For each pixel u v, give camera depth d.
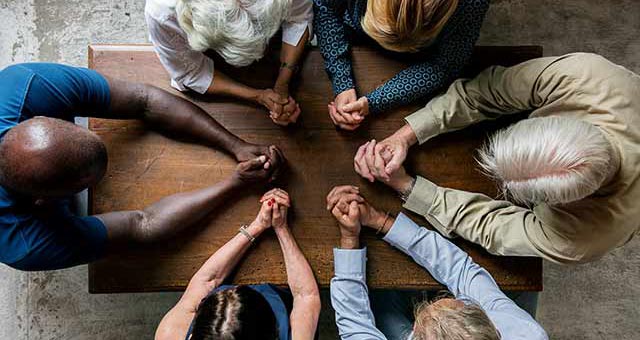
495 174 1.23
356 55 1.52
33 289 1.94
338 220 1.47
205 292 1.42
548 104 1.31
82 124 1.68
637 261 2.01
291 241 1.47
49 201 1.30
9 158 1.16
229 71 1.52
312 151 1.52
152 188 1.50
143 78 1.52
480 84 1.43
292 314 1.44
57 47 1.96
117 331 1.95
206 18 1.19
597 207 1.19
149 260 1.48
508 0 2.01
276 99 1.47
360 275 1.46
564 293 2.01
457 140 1.52
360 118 1.47
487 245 1.44
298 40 1.45
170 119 1.46
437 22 1.17
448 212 1.45
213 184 1.50
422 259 1.46
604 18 2.02
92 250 1.38
